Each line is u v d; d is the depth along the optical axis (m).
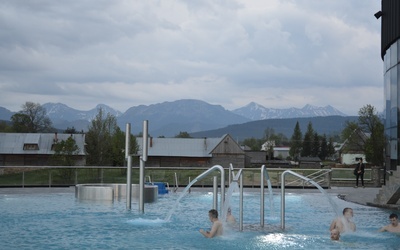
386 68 20.66
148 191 17.67
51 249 9.07
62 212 14.25
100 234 10.72
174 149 85.31
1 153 77.69
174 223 12.39
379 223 12.73
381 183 27.31
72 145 61.94
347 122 79.88
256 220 13.16
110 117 68.44
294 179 24.91
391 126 19.72
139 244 9.59
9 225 11.88
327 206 17.12
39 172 22.77
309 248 9.30
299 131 144.62
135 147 67.94
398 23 18.42
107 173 23.62
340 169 28.25
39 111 102.06
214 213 10.39
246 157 86.62
